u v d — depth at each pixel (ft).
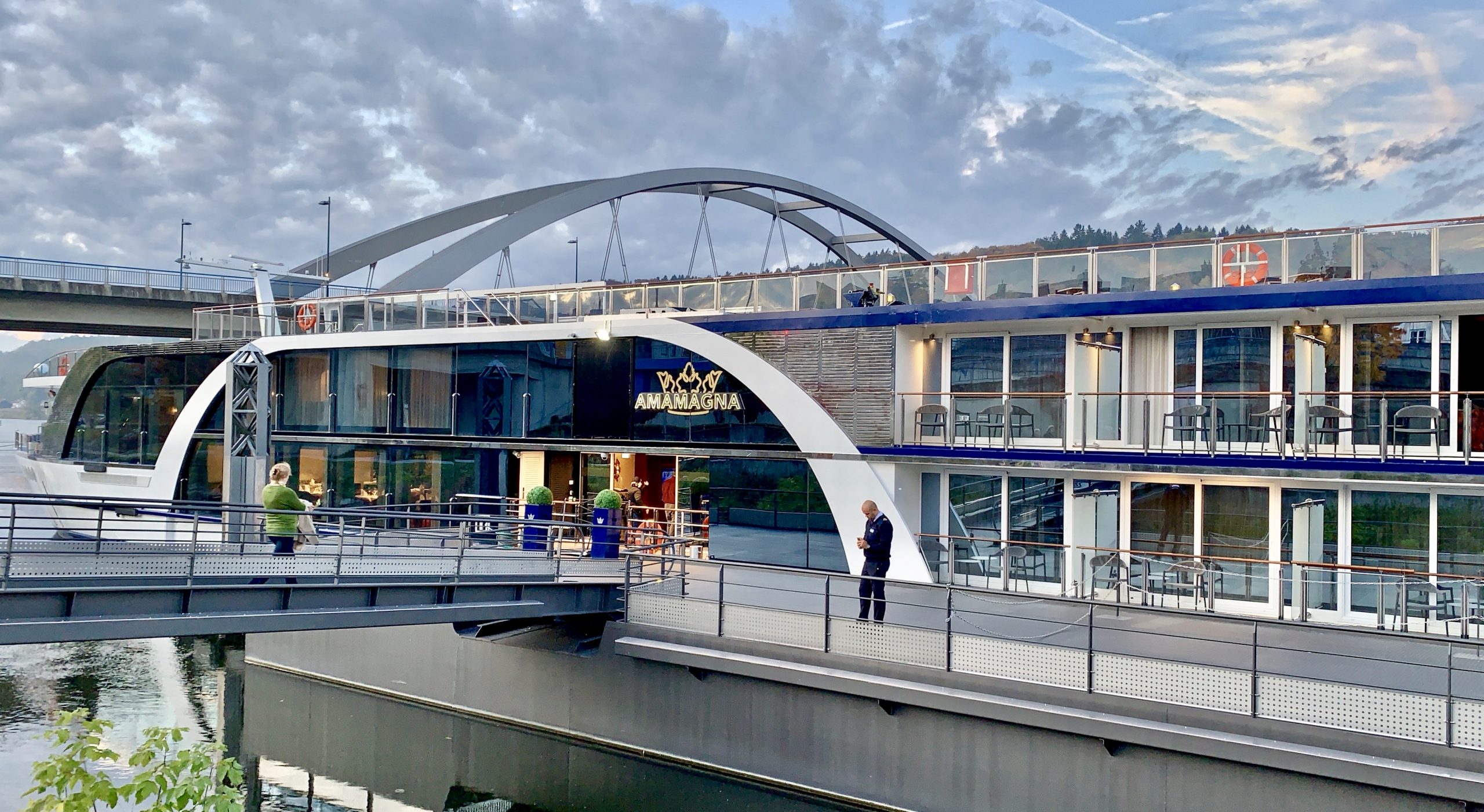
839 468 62.23
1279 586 52.49
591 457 82.89
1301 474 50.39
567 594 51.90
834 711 45.57
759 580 59.16
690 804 47.57
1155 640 45.57
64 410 116.57
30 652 76.02
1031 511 59.62
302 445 87.56
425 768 53.42
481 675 58.23
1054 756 40.55
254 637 70.44
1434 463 47.52
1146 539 56.65
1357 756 35.24
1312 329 53.16
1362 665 41.29
